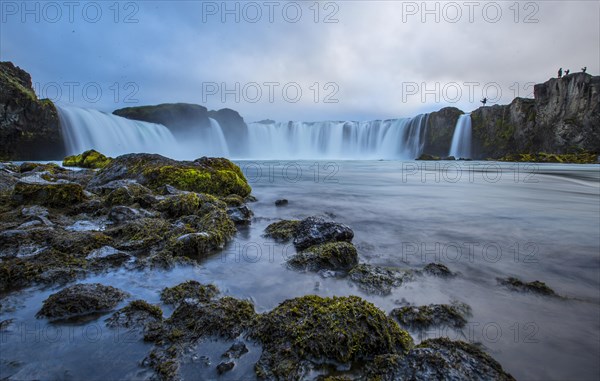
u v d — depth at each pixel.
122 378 2.87
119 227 6.84
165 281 5.05
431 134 93.81
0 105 42.03
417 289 5.00
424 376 2.74
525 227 9.23
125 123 61.44
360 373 3.07
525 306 4.51
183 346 3.29
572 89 73.62
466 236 8.27
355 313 3.51
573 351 3.50
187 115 93.62
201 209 8.60
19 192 8.38
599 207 12.57
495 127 86.44
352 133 100.75
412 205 12.97
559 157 66.62
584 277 5.63
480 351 3.13
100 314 3.90
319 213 11.23
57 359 3.10
